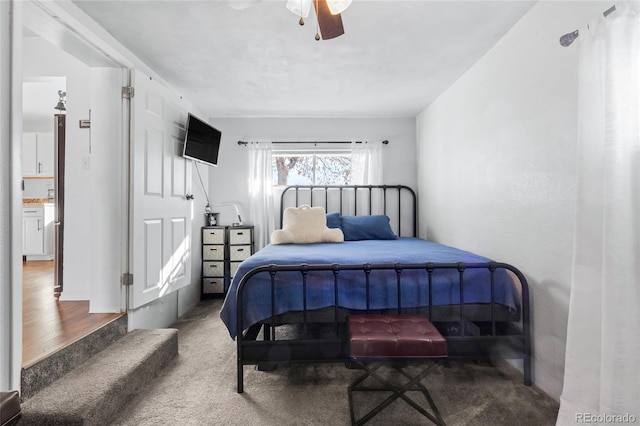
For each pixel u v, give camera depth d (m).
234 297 1.77
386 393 1.65
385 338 1.37
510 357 1.69
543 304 1.65
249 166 3.80
